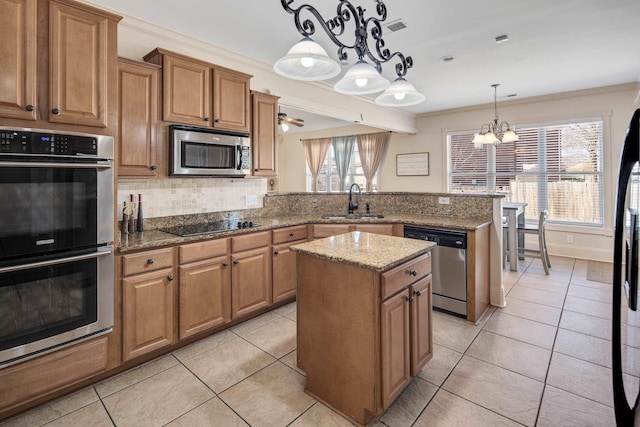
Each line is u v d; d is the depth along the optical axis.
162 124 2.46
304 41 1.64
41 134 1.68
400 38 3.01
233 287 2.68
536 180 5.40
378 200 3.97
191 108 2.59
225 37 2.89
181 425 1.67
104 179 1.92
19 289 1.64
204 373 2.12
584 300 3.31
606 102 4.69
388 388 1.64
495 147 5.76
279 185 9.05
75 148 1.80
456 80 4.31
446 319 2.91
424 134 6.52
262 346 2.46
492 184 5.80
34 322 1.69
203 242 2.46
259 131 3.14
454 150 6.21
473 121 5.90
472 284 2.83
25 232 1.65
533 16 2.64
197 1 2.32
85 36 1.86
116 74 1.99
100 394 1.91
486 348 2.40
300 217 3.65
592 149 4.91
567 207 5.16
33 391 1.71
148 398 1.88
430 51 3.31
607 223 4.81
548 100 5.13
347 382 1.71
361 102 5.00
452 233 2.93
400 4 2.44
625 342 1.28
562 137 5.14
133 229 2.60
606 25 2.79
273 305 3.13
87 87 1.87
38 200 1.68
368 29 2.80
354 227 3.35
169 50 2.61
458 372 2.11
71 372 1.84
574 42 3.14
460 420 1.69
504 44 3.17
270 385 1.99
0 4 1.59
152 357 2.28
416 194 3.72
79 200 1.82
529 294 3.50
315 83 4.09
